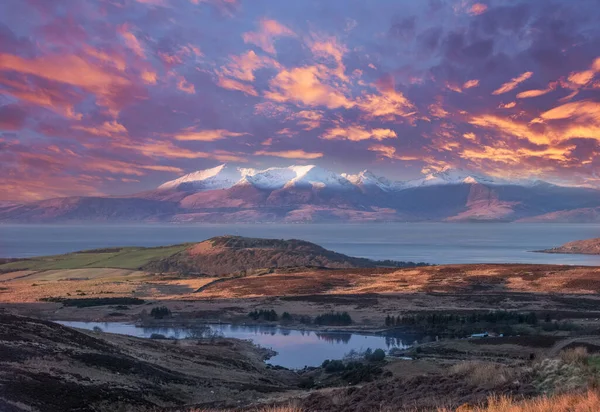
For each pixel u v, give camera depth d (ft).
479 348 205.36
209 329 318.65
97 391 101.86
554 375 67.72
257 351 251.39
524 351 191.83
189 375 148.97
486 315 311.27
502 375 77.97
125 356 147.95
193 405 106.93
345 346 269.44
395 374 148.05
